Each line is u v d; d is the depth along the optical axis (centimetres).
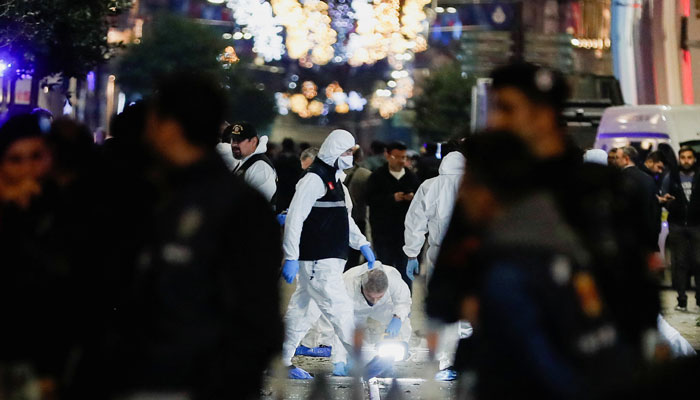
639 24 6575
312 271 2266
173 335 983
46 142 1267
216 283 984
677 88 6444
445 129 11931
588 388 832
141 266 1002
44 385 1194
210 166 1007
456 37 11138
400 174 3409
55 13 3966
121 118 1294
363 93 15462
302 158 3450
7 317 1190
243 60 13312
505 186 877
